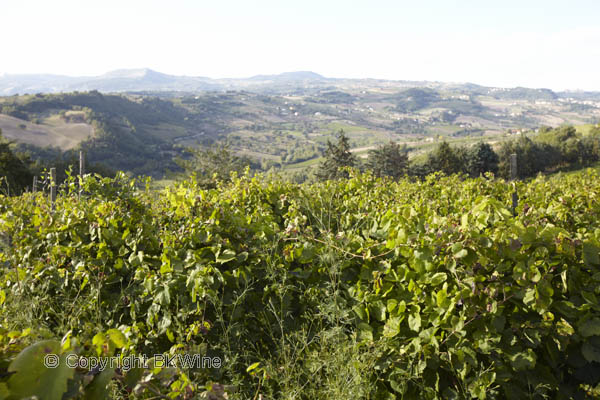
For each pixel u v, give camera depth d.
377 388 2.62
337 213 4.46
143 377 1.55
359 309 2.78
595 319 2.43
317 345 2.76
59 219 3.81
